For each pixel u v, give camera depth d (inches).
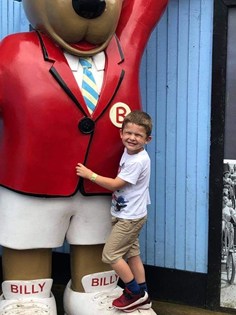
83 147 75.1
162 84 95.8
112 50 78.8
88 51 76.4
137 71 81.1
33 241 77.4
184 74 94.2
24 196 75.8
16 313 76.5
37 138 73.2
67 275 107.5
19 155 74.5
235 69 90.6
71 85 73.7
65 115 73.4
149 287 101.3
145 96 97.1
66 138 74.0
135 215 76.5
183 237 98.0
